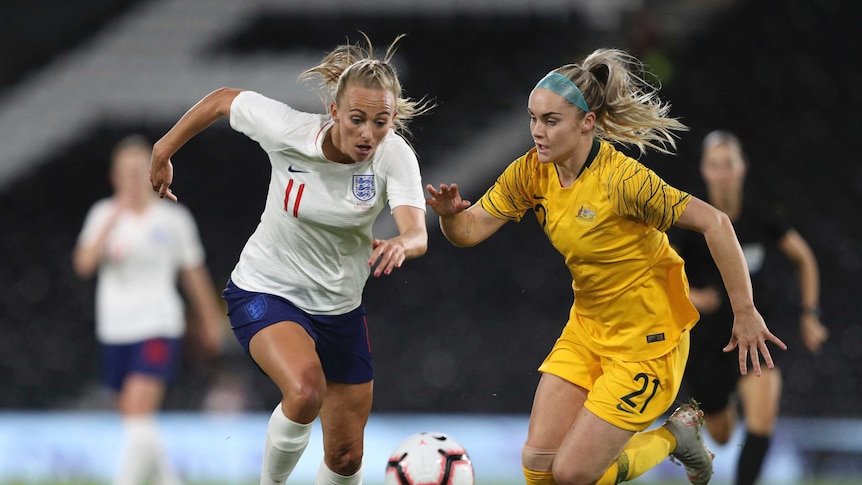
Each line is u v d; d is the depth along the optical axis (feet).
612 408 48.78
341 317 50.57
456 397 143.95
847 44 190.39
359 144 44.45
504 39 203.21
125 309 88.07
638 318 49.49
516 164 51.24
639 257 48.62
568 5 203.41
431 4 207.82
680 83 184.85
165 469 86.79
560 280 164.25
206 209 180.65
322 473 54.24
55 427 117.80
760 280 76.95
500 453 109.60
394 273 165.58
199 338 142.41
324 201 47.14
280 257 49.19
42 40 215.92
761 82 185.26
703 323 75.10
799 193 172.65
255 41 211.61
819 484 100.07
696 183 167.73
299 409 45.78
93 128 197.57
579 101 46.57
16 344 156.25
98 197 186.80
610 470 50.49
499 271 165.89
